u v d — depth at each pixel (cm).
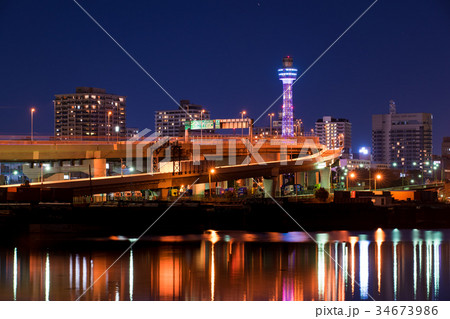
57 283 8150
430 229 15325
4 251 10569
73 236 12875
